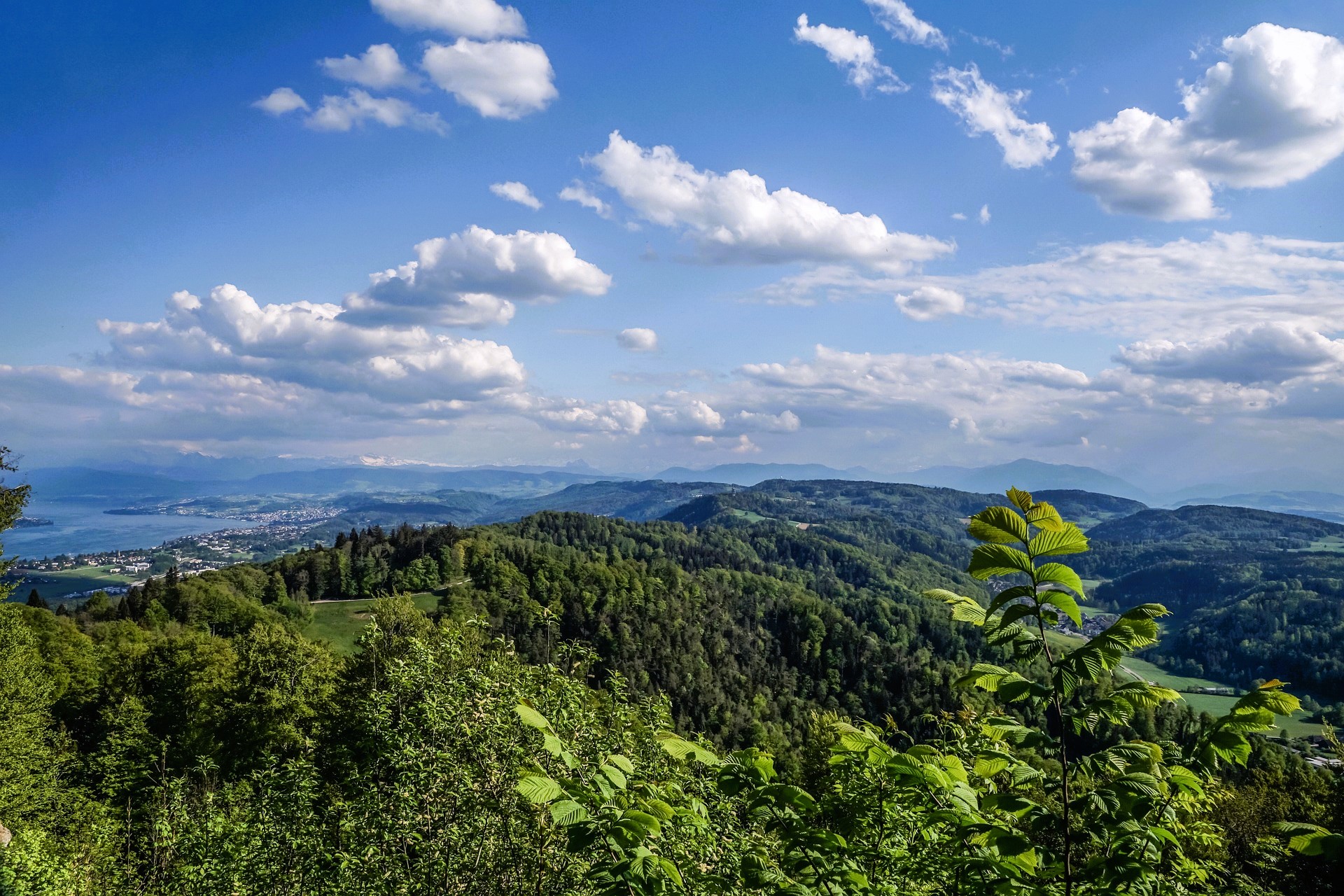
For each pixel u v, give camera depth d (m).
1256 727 3.98
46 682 39.31
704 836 6.46
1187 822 6.99
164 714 46.34
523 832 9.64
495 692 10.63
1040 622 4.02
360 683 34.28
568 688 10.01
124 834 30.64
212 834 17.20
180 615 84.31
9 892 18.48
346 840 13.14
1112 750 3.99
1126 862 3.95
